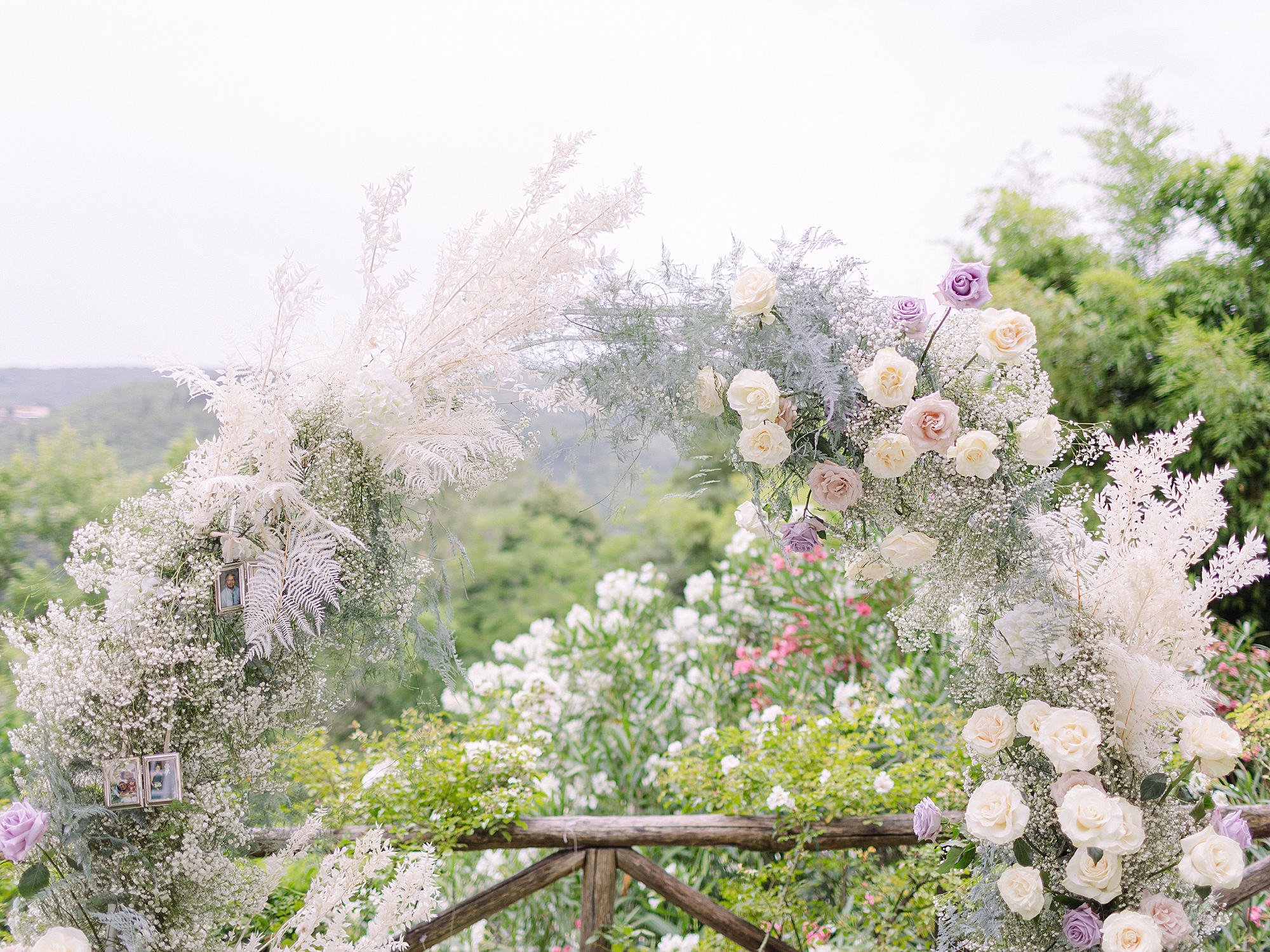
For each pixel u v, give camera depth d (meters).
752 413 1.31
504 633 6.84
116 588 1.20
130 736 1.23
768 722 2.23
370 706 3.03
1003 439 1.35
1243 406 3.17
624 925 1.81
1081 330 3.51
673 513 6.45
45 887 1.19
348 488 1.31
